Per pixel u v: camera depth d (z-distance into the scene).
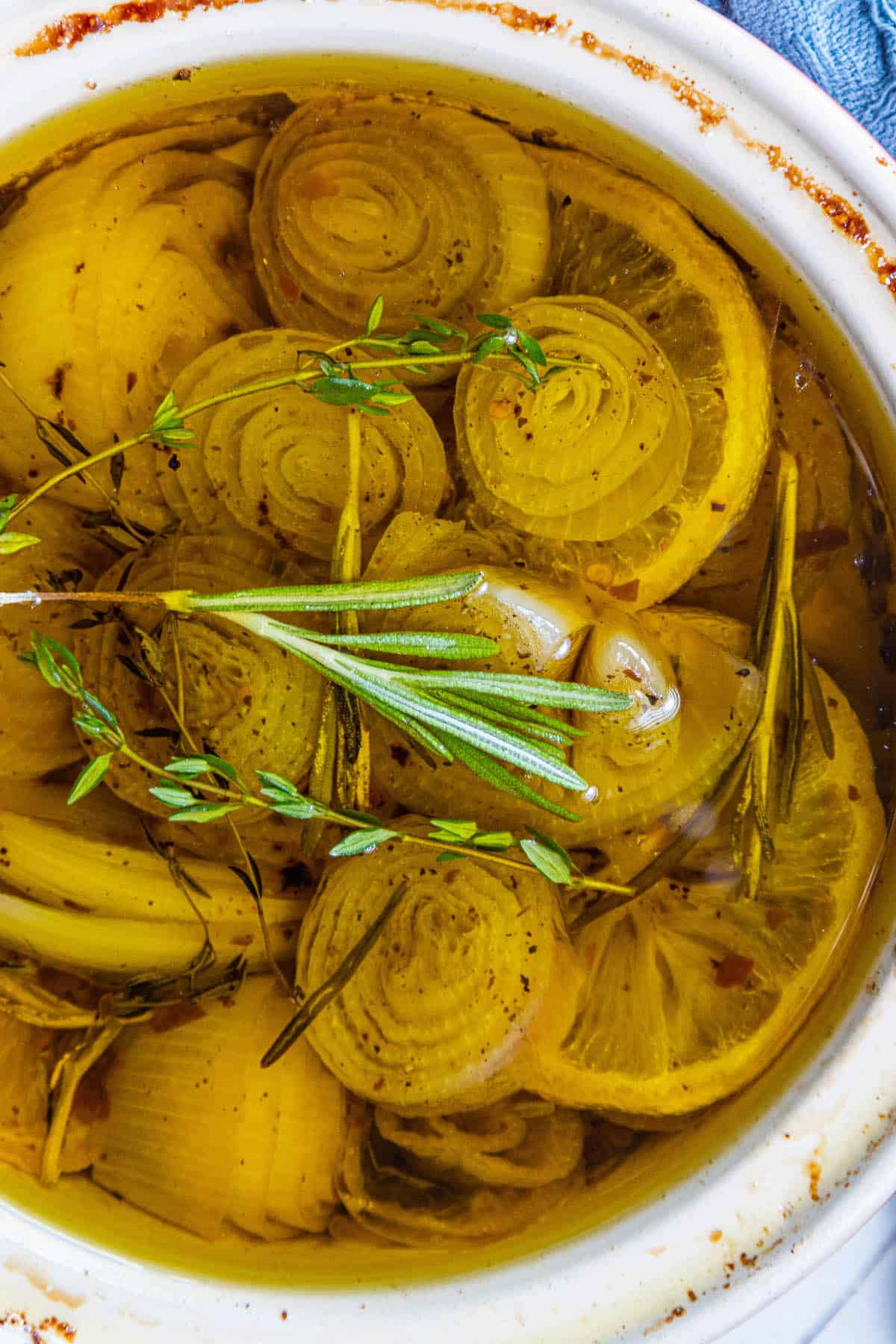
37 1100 0.39
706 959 0.39
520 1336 0.36
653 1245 0.36
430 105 0.39
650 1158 0.38
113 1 0.38
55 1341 0.36
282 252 0.40
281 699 0.39
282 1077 0.39
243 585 0.39
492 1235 0.38
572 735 0.36
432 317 0.40
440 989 0.39
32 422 0.39
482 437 0.39
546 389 0.39
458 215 0.39
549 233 0.40
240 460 0.39
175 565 0.39
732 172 0.38
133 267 0.39
